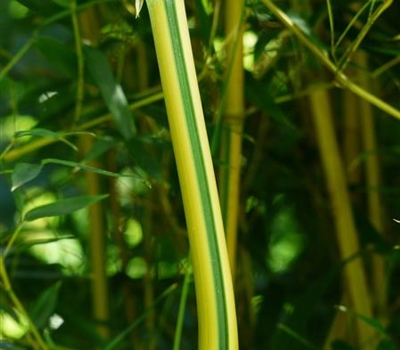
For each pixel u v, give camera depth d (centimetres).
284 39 142
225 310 96
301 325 145
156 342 164
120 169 171
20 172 110
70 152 171
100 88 132
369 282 164
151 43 145
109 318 160
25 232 168
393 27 145
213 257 96
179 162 95
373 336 146
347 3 135
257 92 135
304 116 163
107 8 150
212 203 96
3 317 156
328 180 149
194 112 95
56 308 147
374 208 160
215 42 147
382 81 161
